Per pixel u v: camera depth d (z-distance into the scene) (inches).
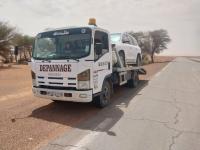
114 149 189.3
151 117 277.0
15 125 246.1
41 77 293.3
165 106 330.0
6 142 201.5
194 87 507.8
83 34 277.7
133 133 225.0
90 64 272.1
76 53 275.7
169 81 614.5
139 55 535.5
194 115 285.9
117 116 281.6
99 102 312.3
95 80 284.7
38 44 301.9
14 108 319.0
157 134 222.5
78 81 270.2
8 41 1270.9
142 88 491.5
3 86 542.3
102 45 301.0
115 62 369.4
